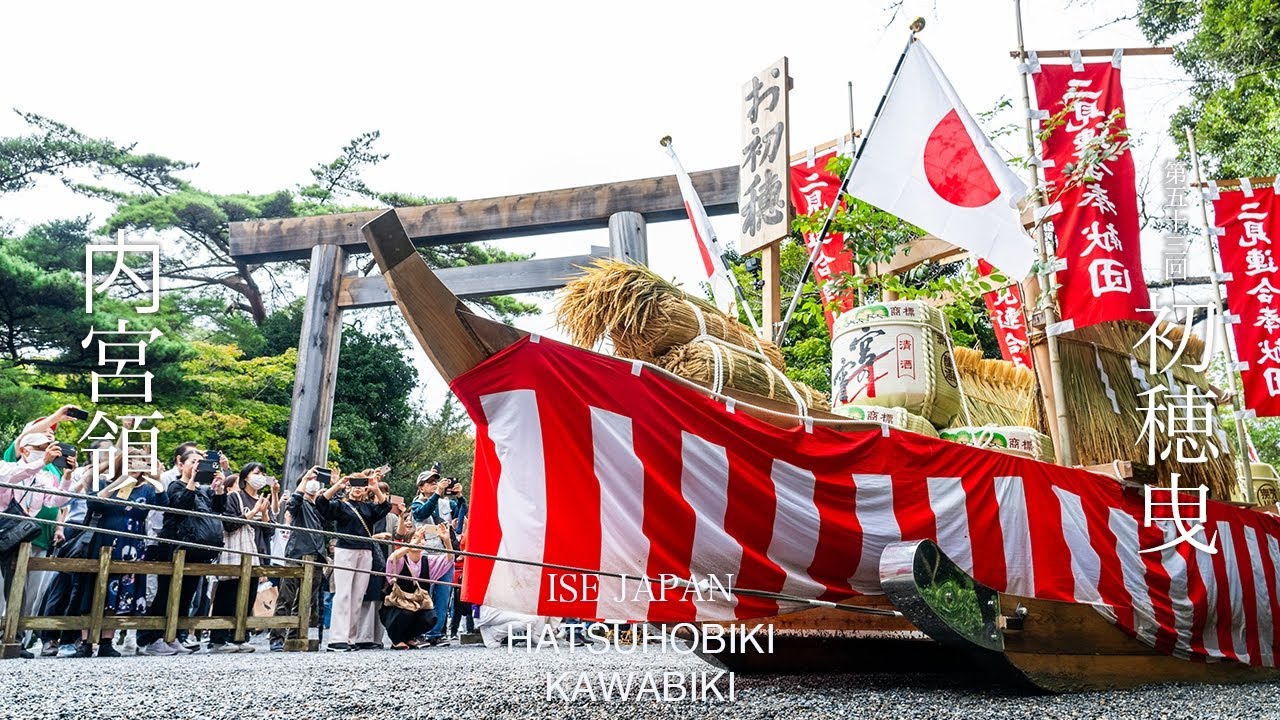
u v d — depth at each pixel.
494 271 12.73
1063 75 6.13
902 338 5.46
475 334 3.71
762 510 4.00
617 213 12.24
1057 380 5.58
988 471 4.75
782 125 6.91
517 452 3.66
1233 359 7.58
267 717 3.66
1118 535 5.25
